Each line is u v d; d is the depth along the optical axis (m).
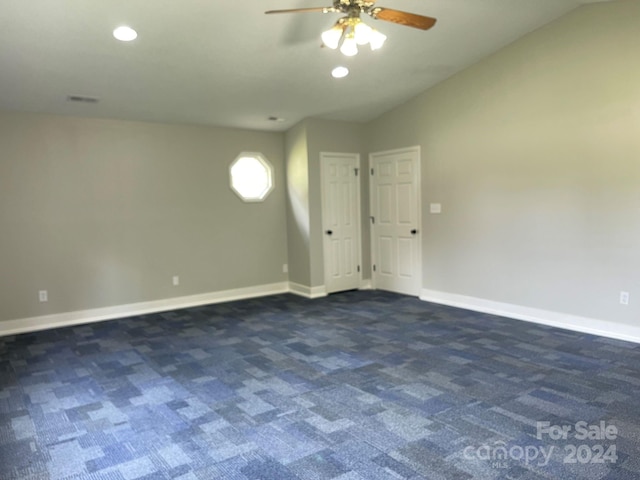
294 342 4.26
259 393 3.13
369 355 3.84
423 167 5.82
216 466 2.27
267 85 4.95
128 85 4.53
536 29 4.50
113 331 4.83
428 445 2.41
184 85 4.69
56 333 4.81
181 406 2.97
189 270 5.98
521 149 4.72
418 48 4.61
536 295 4.69
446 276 5.64
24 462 2.35
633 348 3.81
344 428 2.62
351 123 6.52
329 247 6.43
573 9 4.20
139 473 2.23
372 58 4.68
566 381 3.18
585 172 4.23
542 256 4.61
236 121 5.94
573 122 4.29
